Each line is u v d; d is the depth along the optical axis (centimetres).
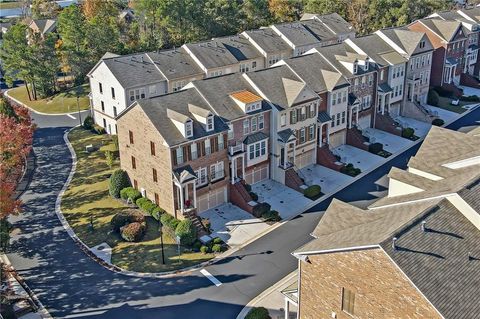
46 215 4850
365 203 4912
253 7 10525
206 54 7412
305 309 2888
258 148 5125
